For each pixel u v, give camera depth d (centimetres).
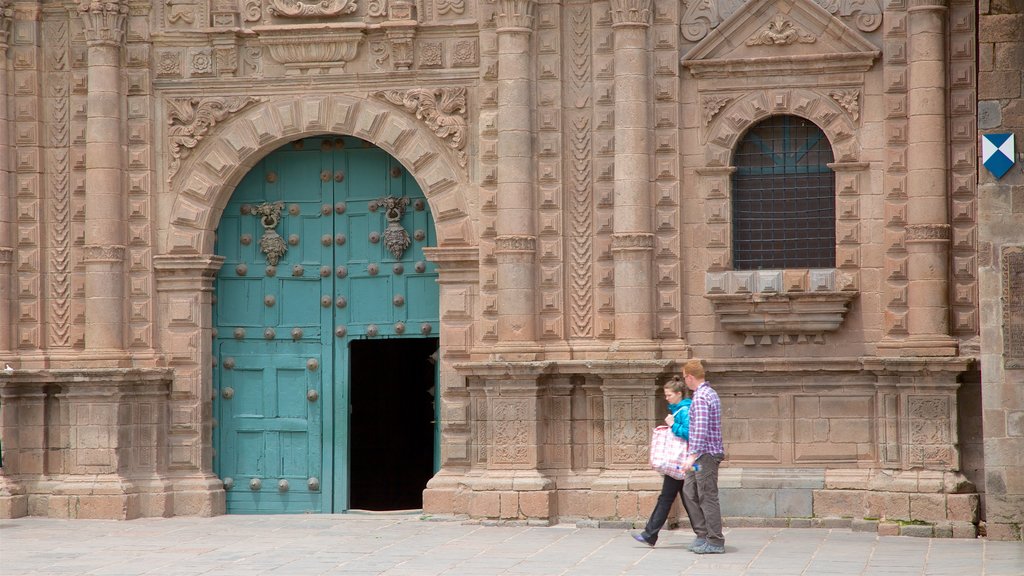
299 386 2417
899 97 2178
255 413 2425
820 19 2203
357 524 2261
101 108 2373
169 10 2392
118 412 2345
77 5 2391
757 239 2253
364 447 2833
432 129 2328
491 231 2297
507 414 2241
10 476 2364
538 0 2284
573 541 2047
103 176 2372
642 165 2239
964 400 2142
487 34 2305
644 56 2245
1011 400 1978
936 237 2138
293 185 2427
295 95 2373
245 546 2033
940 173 2142
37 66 2414
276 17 2375
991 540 1995
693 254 2255
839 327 2205
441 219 2328
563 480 2247
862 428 2205
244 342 2430
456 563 1848
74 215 2416
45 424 2381
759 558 1875
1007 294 1978
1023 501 1978
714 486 1917
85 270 2398
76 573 1812
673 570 1778
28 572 1827
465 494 2284
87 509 2330
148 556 1947
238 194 2439
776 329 2217
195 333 2389
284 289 2427
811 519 2202
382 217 2403
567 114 2286
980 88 2000
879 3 2192
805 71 2217
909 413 2130
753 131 2259
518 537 2095
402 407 2831
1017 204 1978
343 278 2411
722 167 2242
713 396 1933
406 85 2345
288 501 2412
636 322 2230
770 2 2223
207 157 2392
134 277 2395
